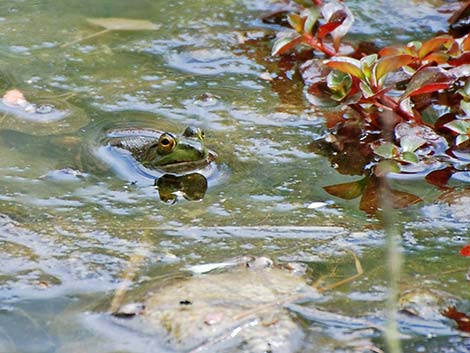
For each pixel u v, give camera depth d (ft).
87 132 15.67
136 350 9.98
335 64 15.43
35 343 10.16
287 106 16.67
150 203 13.52
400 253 12.09
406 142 14.56
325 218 13.08
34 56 18.86
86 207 13.34
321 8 18.39
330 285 11.27
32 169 14.39
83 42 19.56
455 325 10.43
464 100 15.57
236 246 12.28
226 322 10.34
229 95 17.17
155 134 15.42
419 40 19.20
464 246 12.20
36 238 12.43
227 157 14.94
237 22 20.42
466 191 13.75
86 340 10.19
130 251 12.15
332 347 10.01
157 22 20.54
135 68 18.35
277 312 10.58
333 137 15.55
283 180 14.23
